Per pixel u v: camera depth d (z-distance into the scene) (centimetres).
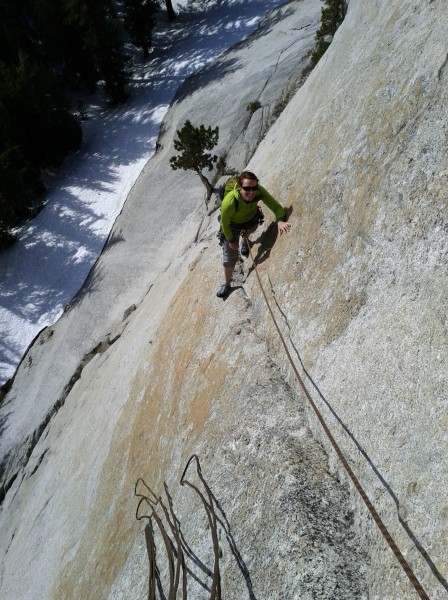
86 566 635
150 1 3391
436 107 346
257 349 494
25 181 2647
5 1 3350
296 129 746
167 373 693
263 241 601
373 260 361
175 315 819
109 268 2078
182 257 1365
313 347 400
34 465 1379
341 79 599
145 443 654
